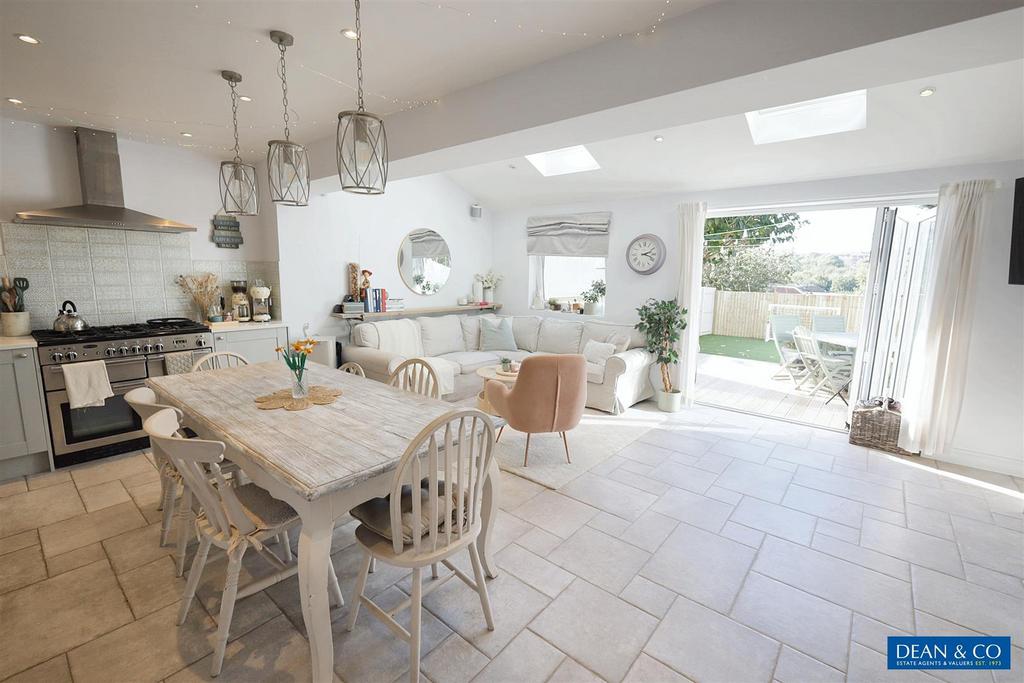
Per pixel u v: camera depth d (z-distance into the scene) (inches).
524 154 128.7
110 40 88.0
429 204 232.7
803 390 223.8
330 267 197.0
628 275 211.8
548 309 249.6
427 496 74.0
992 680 64.4
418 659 60.7
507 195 239.9
